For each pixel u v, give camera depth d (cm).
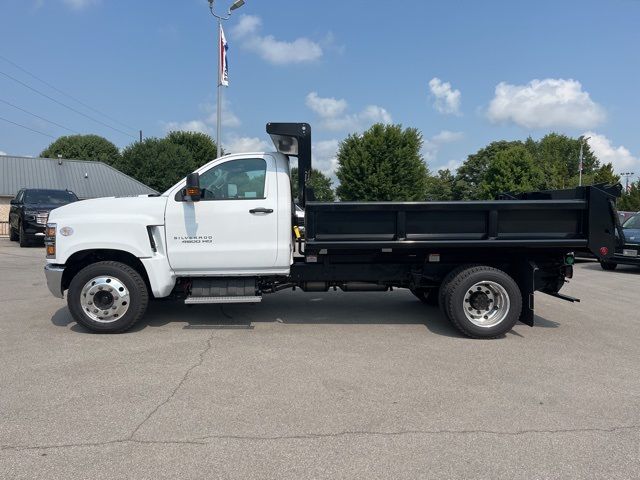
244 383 445
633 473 303
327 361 509
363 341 587
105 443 334
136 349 544
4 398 407
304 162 605
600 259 608
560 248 627
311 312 742
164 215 605
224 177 620
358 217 605
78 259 635
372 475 298
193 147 5697
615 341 598
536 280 657
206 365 493
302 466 308
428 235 609
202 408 391
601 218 605
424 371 482
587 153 8238
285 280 659
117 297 596
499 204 600
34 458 314
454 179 7888
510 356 534
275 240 614
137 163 4988
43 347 549
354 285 672
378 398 414
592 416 383
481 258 649
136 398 409
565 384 450
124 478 293
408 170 3844
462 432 354
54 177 3978
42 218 1769
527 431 357
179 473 299
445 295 609
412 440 342
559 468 308
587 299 887
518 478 297
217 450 326
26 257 1502
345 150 3997
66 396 412
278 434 349
